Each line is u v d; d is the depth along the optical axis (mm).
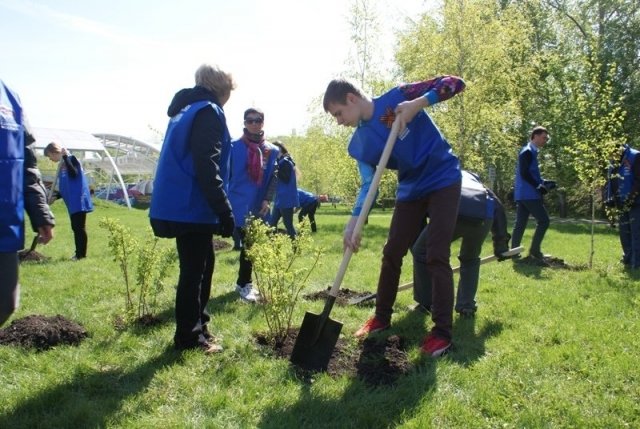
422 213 4250
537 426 2859
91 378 3424
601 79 20562
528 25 19422
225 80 3805
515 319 4859
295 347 3729
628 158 7910
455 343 4145
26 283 6391
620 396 3217
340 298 5664
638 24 21203
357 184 16109
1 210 2668
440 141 3996
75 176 8492
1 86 2760
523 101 22000
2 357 3701
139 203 36406
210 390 3287
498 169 24078
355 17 15281
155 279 4758
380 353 3914
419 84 3916
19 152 2801
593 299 5648
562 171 22328
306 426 2900
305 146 34062
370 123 3895
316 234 13188
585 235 13094
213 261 4254
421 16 15930
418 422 2883
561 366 3693
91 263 7961
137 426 2844
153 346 4008
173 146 3623
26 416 2930
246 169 5746
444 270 3959
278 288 4129
